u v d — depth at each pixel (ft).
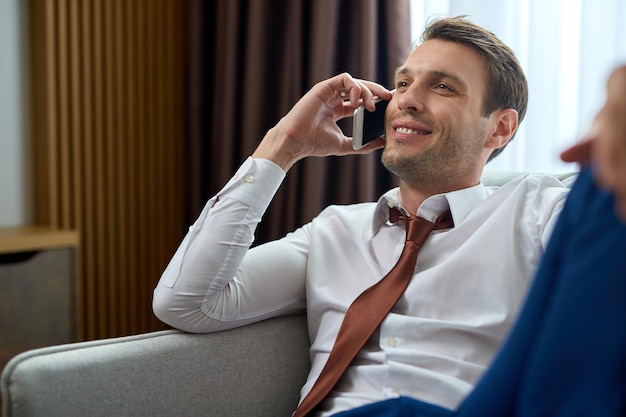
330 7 7.89
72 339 8.14
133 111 9.07
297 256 4.94
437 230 4.52
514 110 4.68
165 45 9.41
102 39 8.83
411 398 3.93
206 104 9.49
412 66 4.55
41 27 8.68
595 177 2.00
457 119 4.42
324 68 7.97
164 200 9.52
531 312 2.19
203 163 9.52
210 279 4.33
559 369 1.99
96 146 8.84
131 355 4.00
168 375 4.12
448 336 4.12
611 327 1.90
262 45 8.63
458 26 4.56
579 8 6.59
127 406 3.95
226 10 9.01
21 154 8.91
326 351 4.53
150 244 9.38
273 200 8.59
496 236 4.22
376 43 7.75
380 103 4.93
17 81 8.79
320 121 4.95
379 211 4.72
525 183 4.40
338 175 8.16
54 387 3.70
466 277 4.19
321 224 5.01
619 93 1.73
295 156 4.83
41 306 7.86
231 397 4.41
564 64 6.71
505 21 7.03
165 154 9.51
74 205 8.76
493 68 4.53
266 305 4.72
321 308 4.66
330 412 4.23
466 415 2.24
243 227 4.48
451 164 4.47
